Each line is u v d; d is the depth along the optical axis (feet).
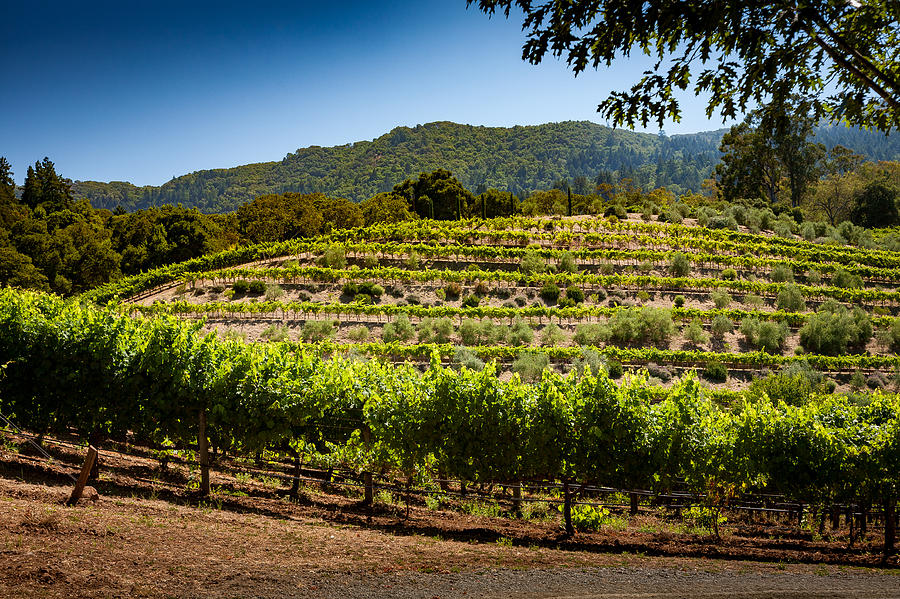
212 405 30.81
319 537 23.43
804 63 17.11
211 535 21.40
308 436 33.78
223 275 117.80
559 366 91.40
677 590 20.94
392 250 133.28
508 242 145.07
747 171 258.57
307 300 113.09
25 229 136.77
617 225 160.35
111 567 16.85
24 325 32.65
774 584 22.75
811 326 105.50
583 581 21.15
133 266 151.12
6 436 31.63
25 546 16.97
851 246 166.81
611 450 31.35
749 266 136.36
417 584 19.17
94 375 32.14
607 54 16.19
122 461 32.78
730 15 14.49
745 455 33.35
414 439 32.01
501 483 33.17
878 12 15.84
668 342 103.91
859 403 67.26
